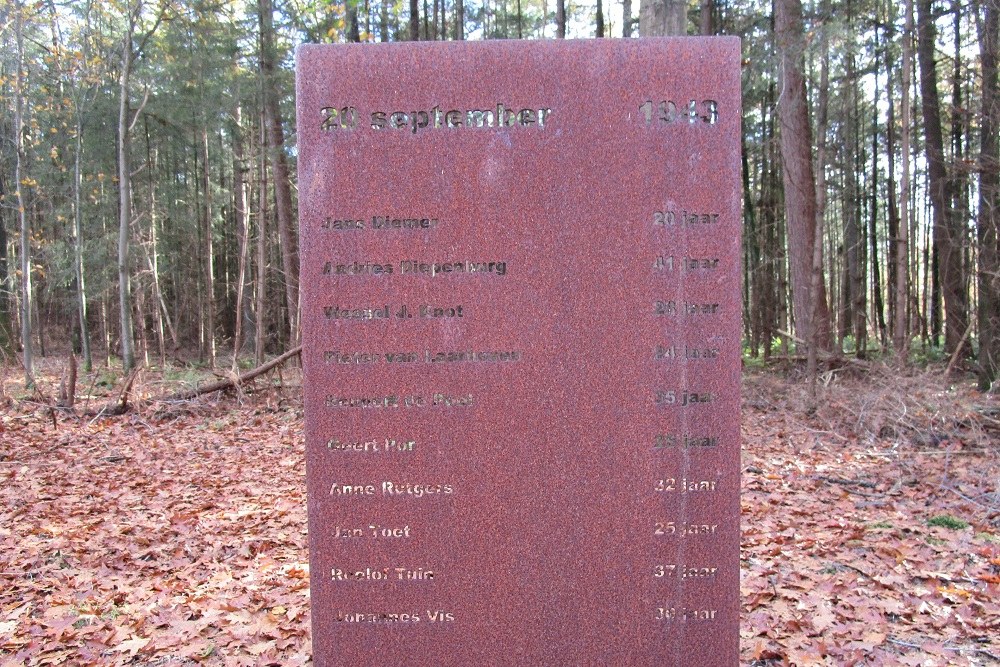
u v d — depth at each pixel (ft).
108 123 65.82
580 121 8.75
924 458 27.37
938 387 35.09
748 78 47.91
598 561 9.01
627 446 8.91
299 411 40.32
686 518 8.95
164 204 79.77
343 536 9.03
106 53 61.00
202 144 78.28
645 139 8.75
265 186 59.77
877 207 88.38
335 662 9.11
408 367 8.88
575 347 8.86
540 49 8.74
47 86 60.80
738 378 8.83
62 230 83.30
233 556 18.40
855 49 49.39
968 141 52.08
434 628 9.09
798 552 17.66
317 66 8.71
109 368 66.59
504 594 9.05
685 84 8.71
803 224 48.29
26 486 26.32
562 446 8.92
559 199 8.78
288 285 57.11
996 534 18.61
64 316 106.01
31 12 55.93
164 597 15.74
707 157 8.75
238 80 56.03
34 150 68.69
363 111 8.75
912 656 12.49
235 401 43.45
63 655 13.16
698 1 62.08
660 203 8.77
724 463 8.89
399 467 8.96
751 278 74.95
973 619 13.79
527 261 8.81
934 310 71.10
